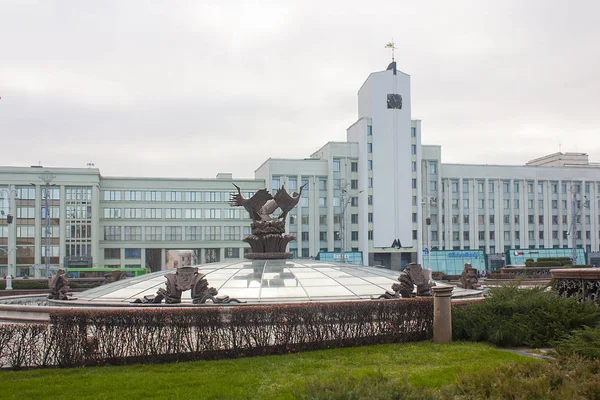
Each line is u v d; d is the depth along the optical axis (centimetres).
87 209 7994
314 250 8375
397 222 8350
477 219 9106
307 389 916
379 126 8369
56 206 7888
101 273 6812
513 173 9275
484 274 7319
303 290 2292
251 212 2953
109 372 1347
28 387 1210
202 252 8638
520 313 1658
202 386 1187
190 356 1468
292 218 8362
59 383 1238
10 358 1420
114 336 1454
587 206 9506
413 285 2148
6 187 7750
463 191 9100
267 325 1532
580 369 1030
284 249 2925
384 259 8431
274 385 1180
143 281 2581
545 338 1557
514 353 1479
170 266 5059
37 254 7794
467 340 1678
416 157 8538
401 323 1672
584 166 10181
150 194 8519
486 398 915
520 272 6338
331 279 2458
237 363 1408
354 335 1619
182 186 8600
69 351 1433
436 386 1153
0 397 1135
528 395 916
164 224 8512
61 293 2455
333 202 8388
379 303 1658
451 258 8406
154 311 1473
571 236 9394
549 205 9362
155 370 1360
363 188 8312
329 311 1593
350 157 8438
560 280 1933
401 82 8438
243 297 2195
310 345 1565
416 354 1470
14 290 4812
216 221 8662
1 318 2038
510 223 9212
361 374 1252
